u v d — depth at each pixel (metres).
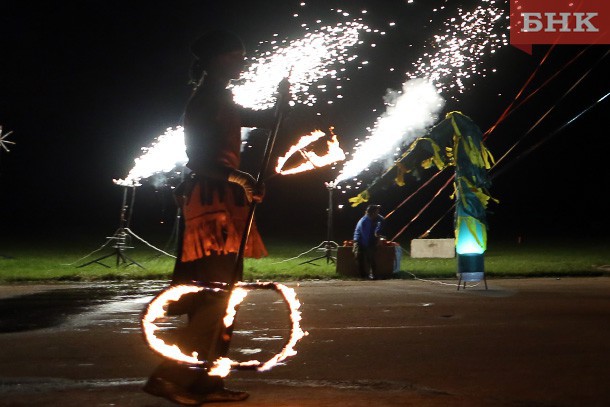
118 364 7.45
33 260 20.31
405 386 6.31
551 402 5.76
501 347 8.04
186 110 5.42
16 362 7.55
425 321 10.01
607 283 15.03
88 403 5.70
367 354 7.75
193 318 5.35
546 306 11.41
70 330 9.57
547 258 21.47
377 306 11.64
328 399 5.81
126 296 13.50
